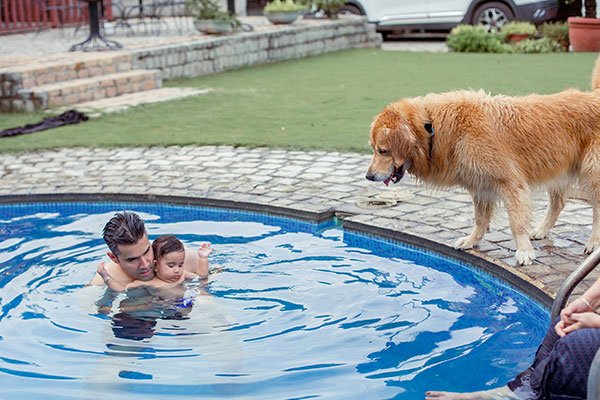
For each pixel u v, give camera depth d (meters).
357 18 19.19
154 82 13.32
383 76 14.39
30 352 4.62
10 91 11.48
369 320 5.06
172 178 8.12
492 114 5.59
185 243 6.50
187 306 5.13
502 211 6.84
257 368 4.43
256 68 15.93
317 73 15.05
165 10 21.11
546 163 5.67
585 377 3.81
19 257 6.21
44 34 17.08
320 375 4.37
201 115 11.10
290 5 17.78
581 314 3.88
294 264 6.02
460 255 6.03
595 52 16.91
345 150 9.00
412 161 5.63
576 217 6.67
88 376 4.35
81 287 5.53
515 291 5.54
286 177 8.07
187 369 4.41
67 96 11.80
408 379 4.36
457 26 19.12
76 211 7.51
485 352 4.68
